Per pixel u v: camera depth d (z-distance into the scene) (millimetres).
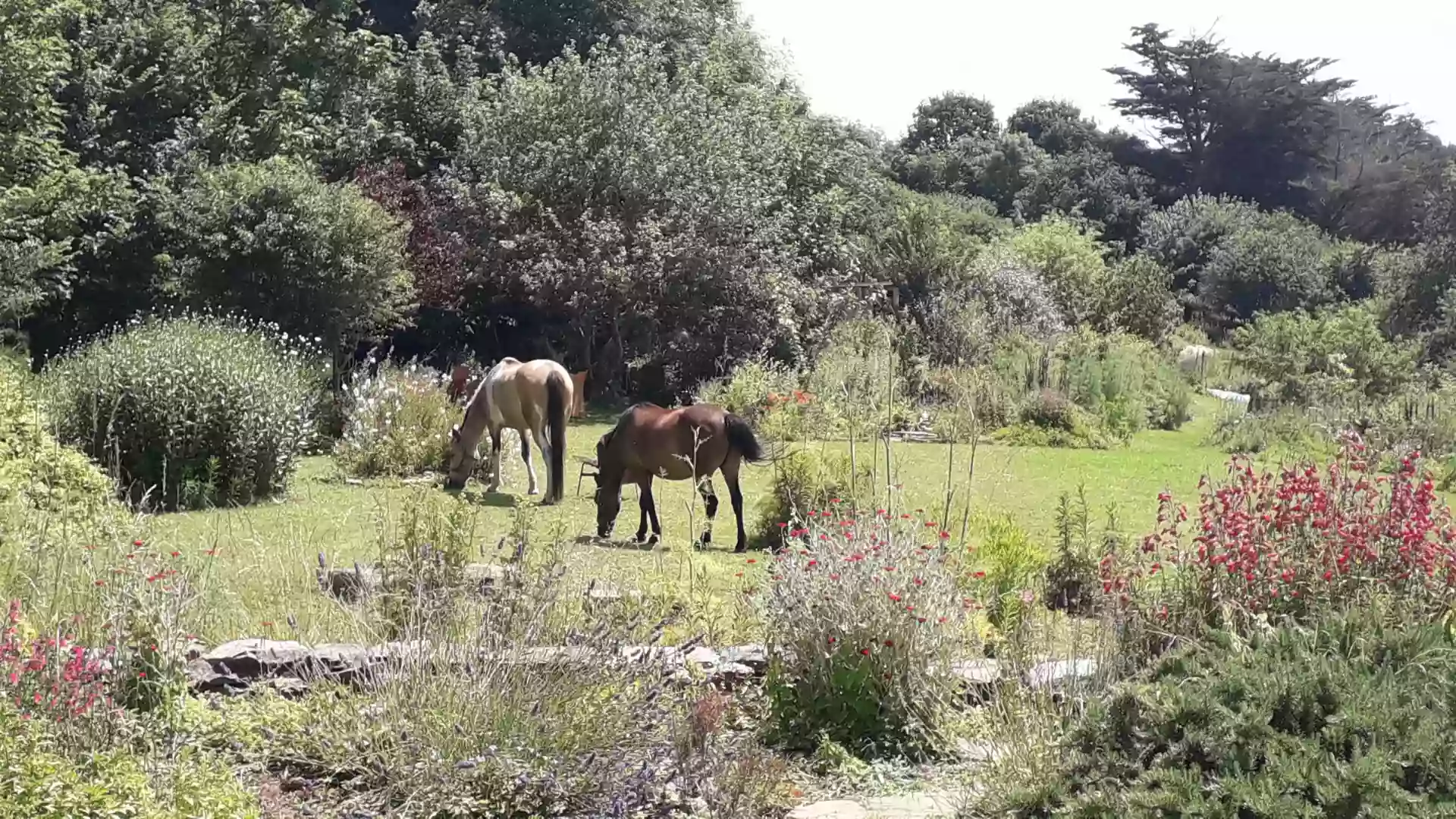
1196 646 4930
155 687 4871
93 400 12578
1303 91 56938
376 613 6215
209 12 23812
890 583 5516
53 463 8438
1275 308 42750
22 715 3928
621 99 25531
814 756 5219
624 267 23719
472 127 26031
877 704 5383
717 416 10844
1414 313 34844
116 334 14016
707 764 4758
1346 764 3713
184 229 18797
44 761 3621
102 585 5656
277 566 7875
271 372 13758
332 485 14164
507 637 5316
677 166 25391
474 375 20844
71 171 18172
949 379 21375
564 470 15516
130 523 7863
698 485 10898
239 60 23766
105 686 4715
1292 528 6070
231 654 5527
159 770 4195
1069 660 5902
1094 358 22953
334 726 4918
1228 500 6332
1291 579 5711
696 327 24797
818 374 21281
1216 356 29797
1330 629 4621
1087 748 4309
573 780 4555
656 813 4551
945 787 4910
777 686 5520
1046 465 17016
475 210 24484
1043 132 64500
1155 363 25016
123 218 19219
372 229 19562
